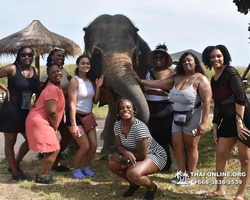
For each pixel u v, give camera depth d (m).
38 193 4.20
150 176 4.80
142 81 4.68
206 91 4.08
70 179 4.71
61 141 5.15
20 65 4.57
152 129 5.00
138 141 3.87
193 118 4.21
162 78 4.83
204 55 3.87
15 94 4.52
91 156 4.83
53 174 4.99
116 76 4.67
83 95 4.68
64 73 5.14
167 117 4.91
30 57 4.53
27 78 4.55
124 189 4.34
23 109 4.55
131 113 3.85
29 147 4.41
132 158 3.81
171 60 4.91
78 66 4.70
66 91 5.03
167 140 5.03
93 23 5.65
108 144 6.05
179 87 4.23
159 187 4.34
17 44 6.07
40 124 4.32
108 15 5.71
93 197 4.06
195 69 4.30
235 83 3.61
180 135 4.38
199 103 4.25
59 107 4.42
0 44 6.24
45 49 6.11
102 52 5.09
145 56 6.21
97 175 4.91
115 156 4.02
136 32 5.81
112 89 5.15
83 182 4.59
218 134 3.90
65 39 6.46
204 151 6.06
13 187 4.41
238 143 3.73
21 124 4.58
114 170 4.02
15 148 6.69
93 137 4.79
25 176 4.71
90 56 5.35
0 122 4.55
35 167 5.37
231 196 3.97
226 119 3.81
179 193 4.15
